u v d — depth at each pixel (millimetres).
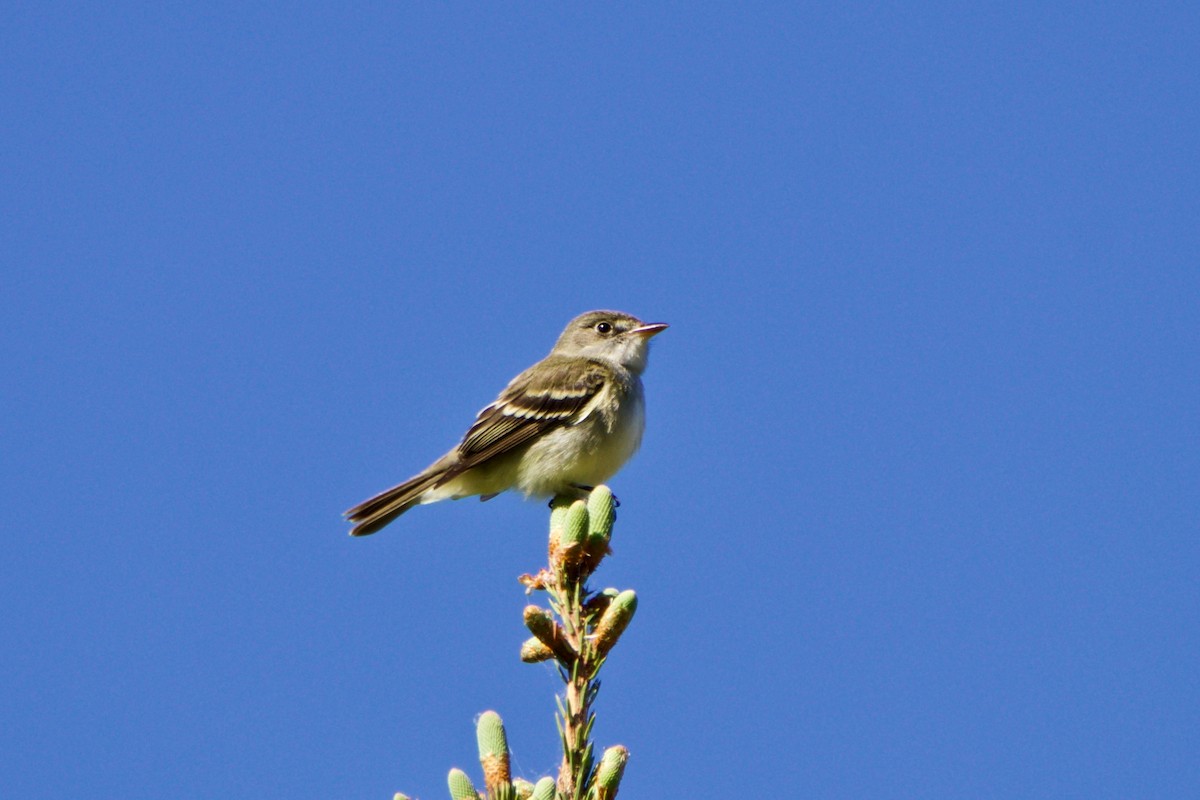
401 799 5848
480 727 6086
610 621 6656
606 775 6117
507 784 5953
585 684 6629
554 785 5977
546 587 7152
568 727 6488
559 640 6637
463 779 5949
